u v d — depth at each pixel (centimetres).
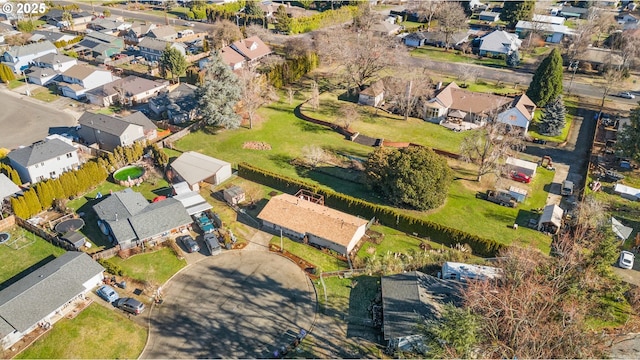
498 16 17600
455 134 9269
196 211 6569
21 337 4800
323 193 6994
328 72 12456
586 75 12344
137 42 14312
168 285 5544
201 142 8750
